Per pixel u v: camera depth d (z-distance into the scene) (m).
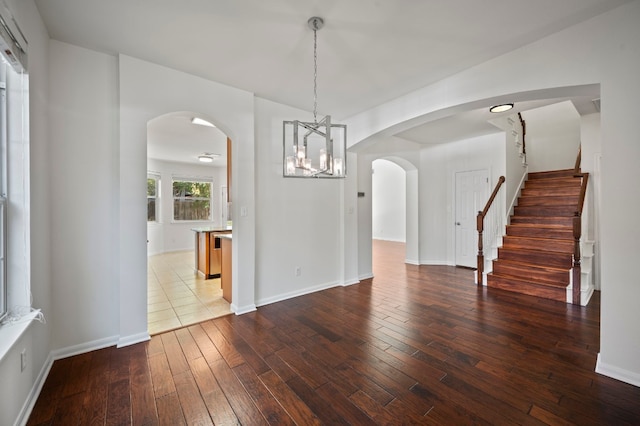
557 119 5.98
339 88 3.14
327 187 4.21
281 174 3.66
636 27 1.83
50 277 2.17
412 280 4.66
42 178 2.02
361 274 4.77
